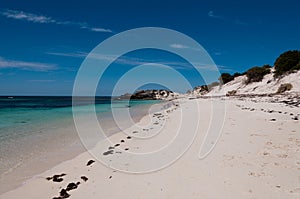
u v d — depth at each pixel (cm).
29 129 1634
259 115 1673
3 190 655
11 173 781
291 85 4203
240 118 1625
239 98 4312
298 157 753
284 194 540
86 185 664
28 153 1014
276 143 916
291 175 629
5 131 1552
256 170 672
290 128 1166
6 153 1016
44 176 751
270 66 6456
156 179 675
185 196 563
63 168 822
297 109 1880
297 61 4947
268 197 532
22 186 679
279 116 1554
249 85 6028
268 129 1175
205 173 684
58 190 649
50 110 3425
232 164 731
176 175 690
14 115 2653
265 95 4184
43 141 1249
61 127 1731
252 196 540
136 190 614
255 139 998
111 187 642
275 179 612
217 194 560
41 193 635
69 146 1142
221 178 640
